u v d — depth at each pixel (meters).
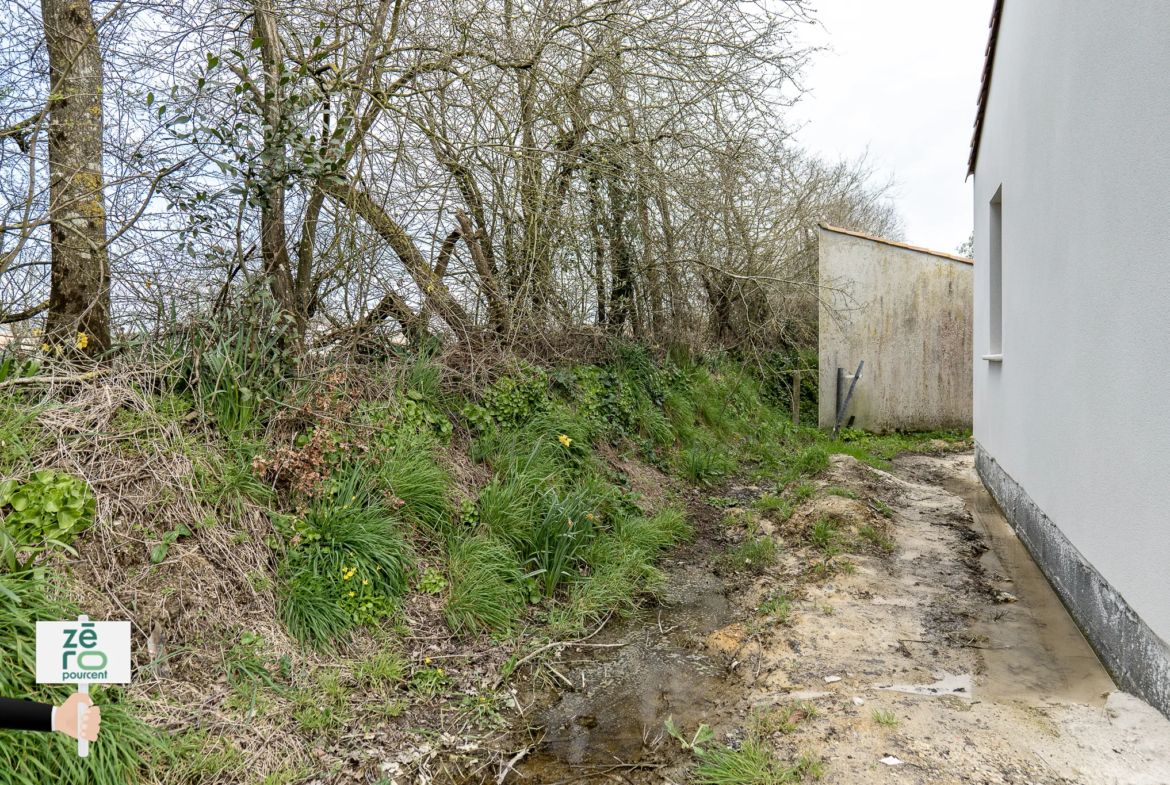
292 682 3.21
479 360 5.85
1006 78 6.43
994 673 3.48
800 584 4.88
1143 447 3.03
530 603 4.50
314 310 5.20
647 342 9.16
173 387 4.02
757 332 12.11
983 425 8.29
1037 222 5.11
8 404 3.46
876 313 12.29
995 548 5.68
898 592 4.68
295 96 4.27
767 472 8.30
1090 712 3.02
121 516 3.30
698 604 4.75
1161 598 2.85
